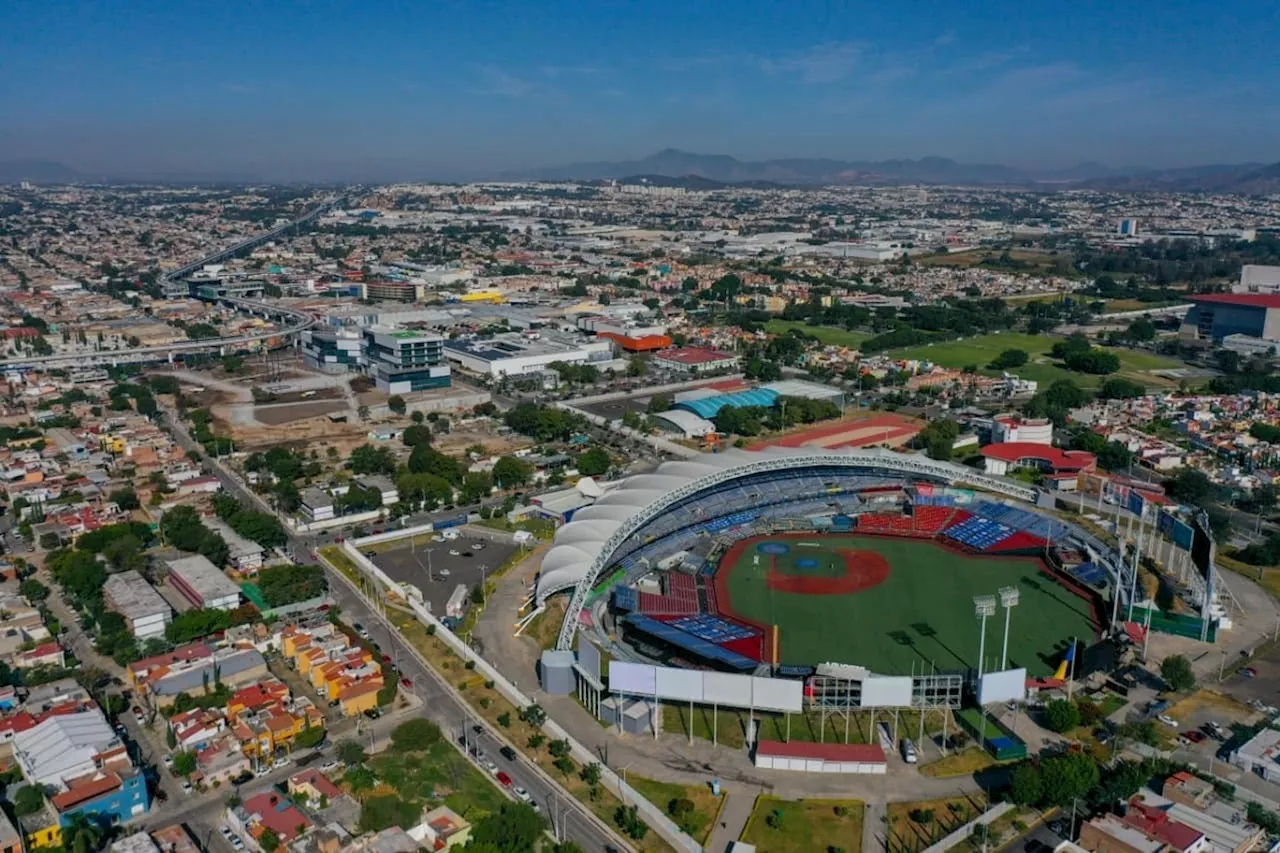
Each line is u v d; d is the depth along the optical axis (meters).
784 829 167.50
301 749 190.38
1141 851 154.12
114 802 167.12
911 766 186.25
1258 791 176.75
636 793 177.25
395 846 152.25
